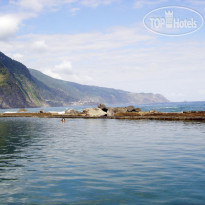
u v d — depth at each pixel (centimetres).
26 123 5022
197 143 1891
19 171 1132
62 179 994
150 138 2252
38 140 2253
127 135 2539
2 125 4462
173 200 757
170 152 1525
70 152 1593
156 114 6375
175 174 1034
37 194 831
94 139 2259
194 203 732
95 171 1105
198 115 5662
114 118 6481
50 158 1415
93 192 839
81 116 7288
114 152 1559
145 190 848
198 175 1012
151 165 1197
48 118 7406
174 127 3416
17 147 1842
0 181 981
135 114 6800
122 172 1080
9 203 759
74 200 773
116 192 834
